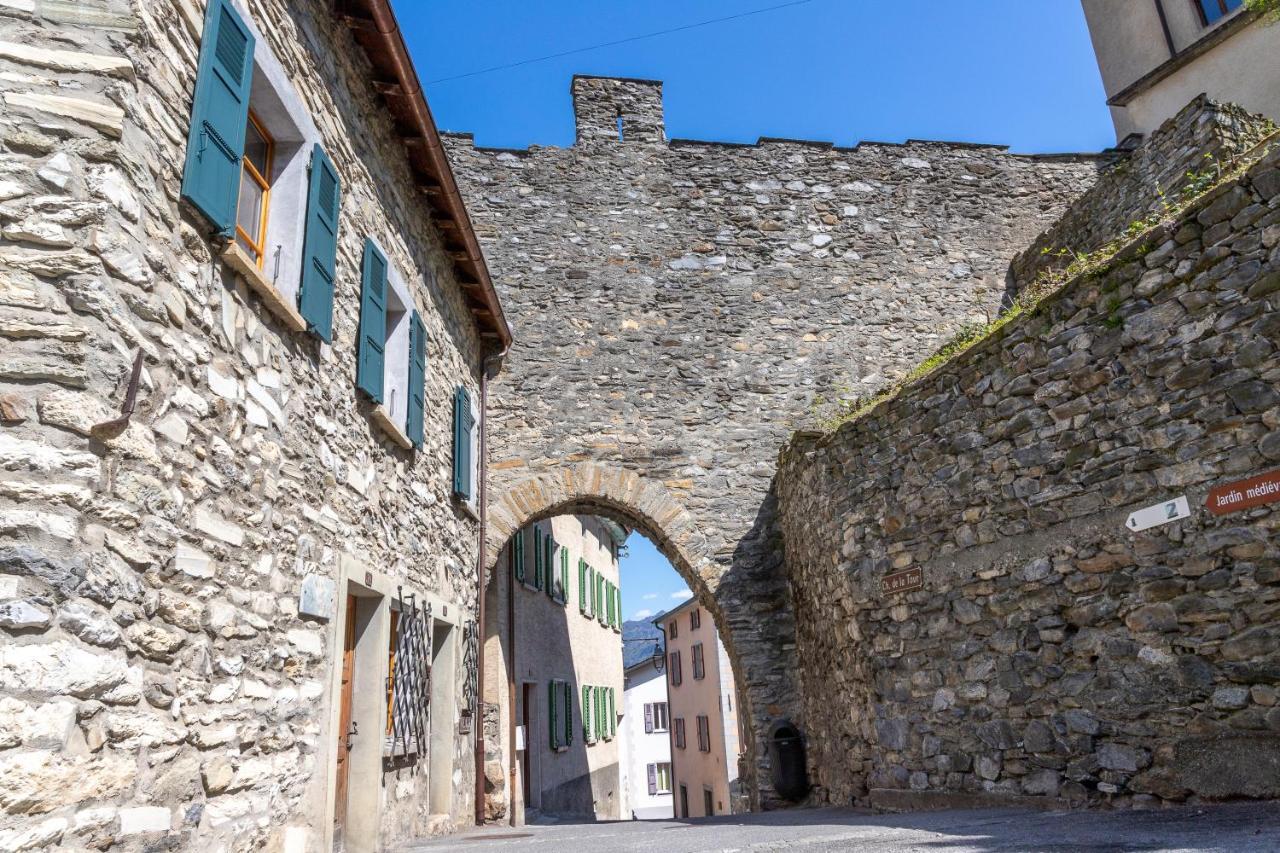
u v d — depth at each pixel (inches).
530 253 440.8
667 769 1358.3
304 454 175.6
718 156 470.0
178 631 123.0
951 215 474.0
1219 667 167.3
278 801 155.6
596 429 420.5
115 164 112.4
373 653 221.6
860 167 477.4
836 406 434.9
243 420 147.9
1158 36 494.9
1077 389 203.3
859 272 458.6
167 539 121.3
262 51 161.8
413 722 249.6
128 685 110.0
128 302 114.1
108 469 108.8
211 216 134.6
